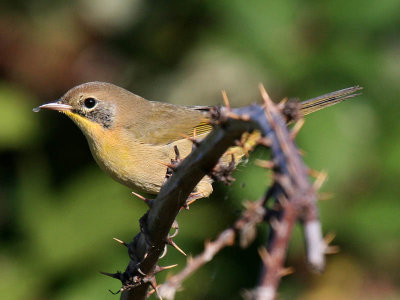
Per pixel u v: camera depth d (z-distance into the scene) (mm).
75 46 11305
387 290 10078
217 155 4086
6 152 11312
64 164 11188
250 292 2650
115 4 11445
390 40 10242
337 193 9695
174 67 11172
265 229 10031
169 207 4738
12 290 10117
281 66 10086
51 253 10273
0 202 11023
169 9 11031
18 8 11383
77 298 9891
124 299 5633
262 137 3107
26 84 11281
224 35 10492
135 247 5355
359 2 10125
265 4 10188
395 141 9867
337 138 9680
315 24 10211
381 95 10062
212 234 10344
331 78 10062
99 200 10555
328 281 10180
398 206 9711
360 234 9758
